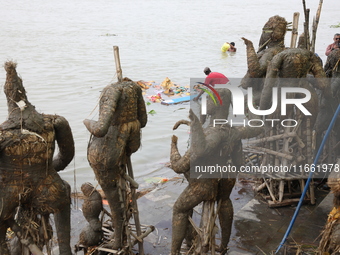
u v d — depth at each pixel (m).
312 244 4.79
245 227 5.24
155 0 63.22
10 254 3.97
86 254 4.46
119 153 4.05
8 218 3.75
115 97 3.89
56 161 4.27
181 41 22.72
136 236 4.55
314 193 6.11
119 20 33.66
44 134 3.68
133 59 17.48
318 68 5.54
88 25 29.72
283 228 5.20
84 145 8.68
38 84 13.06
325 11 42.66
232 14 40.09
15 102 3.62
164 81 13.38
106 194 4.23
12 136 3.53
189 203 4.12
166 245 4.91
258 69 5.95
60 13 39.09
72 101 11.45
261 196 6.06
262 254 4.68
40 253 3.79
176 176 7.35
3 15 35.75
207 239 4.05
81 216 5.68
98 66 15.88
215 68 16.20
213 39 23.59
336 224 3.84
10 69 3.54
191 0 64.75
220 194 4.27
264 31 6.28
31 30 26.00
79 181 7.25
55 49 19.31
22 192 3.67
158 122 10.29
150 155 8.41
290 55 5.32
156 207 5.78
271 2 59.91
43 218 3.95
